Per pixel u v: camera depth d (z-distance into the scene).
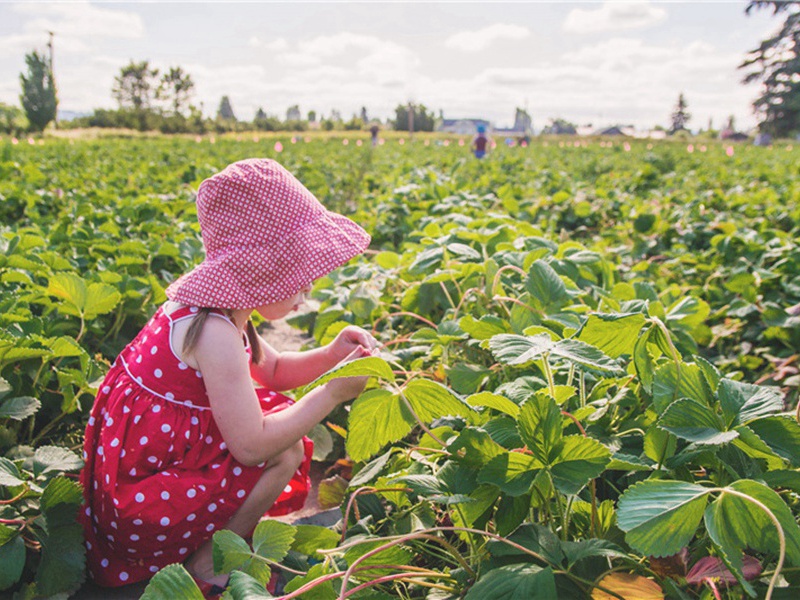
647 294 3.21
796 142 47.75
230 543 1.64
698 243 6.32
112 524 2.07
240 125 67.31
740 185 11.56
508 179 11.36
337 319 3.56
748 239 5.24
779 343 4.05
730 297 4.81
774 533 1.33
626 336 1.91
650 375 1.84
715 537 1.32
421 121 89.88
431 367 2.97
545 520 1.79
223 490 2.12
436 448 2.09
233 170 2.04
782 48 53.44
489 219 4.43
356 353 2.27
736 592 1.49
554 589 1.37
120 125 63.22
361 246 2.16
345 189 12.66
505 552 1.52
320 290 3.99
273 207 2.02
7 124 49.75
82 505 2.13
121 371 2.15
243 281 2.00
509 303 2.92
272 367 2.58
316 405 2.14
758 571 1.44
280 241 2.02
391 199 7.47
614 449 1.93
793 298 4.32
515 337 1.80
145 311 3.80
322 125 76.81
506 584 1.41
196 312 2.03
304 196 2.12
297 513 2.71
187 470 2.10
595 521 1.73
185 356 2.02
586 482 1.52
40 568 1.92
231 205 2.01
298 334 5.10
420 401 1.83
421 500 2.03
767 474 1.62
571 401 2.29
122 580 2.15
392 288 4.17
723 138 74.50
